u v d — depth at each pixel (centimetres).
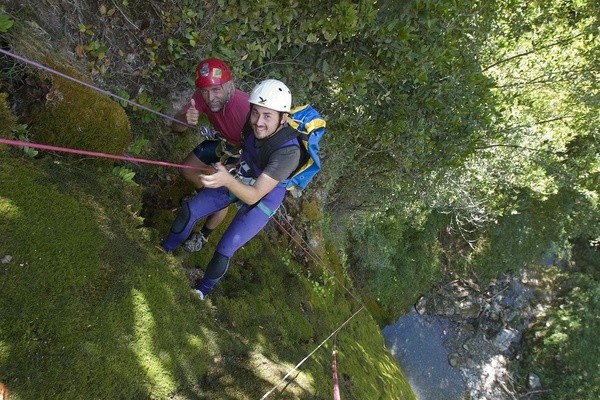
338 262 888
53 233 254
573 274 1770
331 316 660
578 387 1501
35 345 225
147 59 398
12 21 267
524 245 1620
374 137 638
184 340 309
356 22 424
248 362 362
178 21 407
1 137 258
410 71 492
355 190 909
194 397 296
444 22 480
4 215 238
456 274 1625
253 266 511
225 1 413
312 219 755
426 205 1073
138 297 285
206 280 350
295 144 291
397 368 867
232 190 272
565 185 1259
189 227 336
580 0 810
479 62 647
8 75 271
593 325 1593
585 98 902
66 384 229
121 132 325
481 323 1603
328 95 552
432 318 1555
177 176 420
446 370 1483
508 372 1555
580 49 866
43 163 278
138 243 310
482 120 633
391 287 1343
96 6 358
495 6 590
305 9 430
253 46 442
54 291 242
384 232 1240
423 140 617
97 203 293
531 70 900
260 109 281
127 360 262
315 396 396
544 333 1602
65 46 328
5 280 226
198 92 337
